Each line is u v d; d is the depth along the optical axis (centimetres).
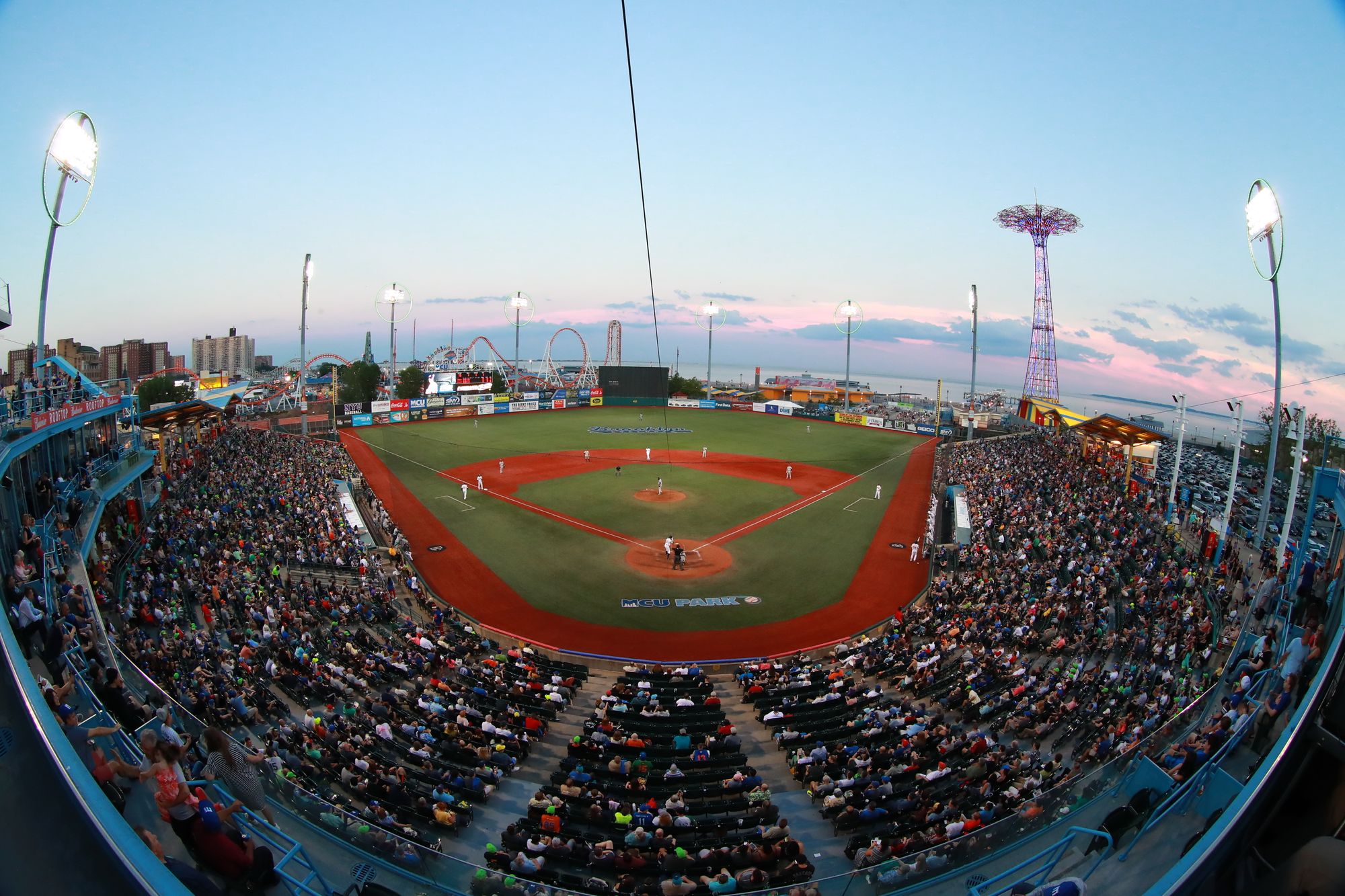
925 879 1144
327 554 3500
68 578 1722
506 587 3581
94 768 793
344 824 1070
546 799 1606
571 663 2759
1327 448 1709
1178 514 3825
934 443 8556
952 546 4047
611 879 1389
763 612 3375
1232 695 1436
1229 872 626
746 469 6712
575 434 8650
